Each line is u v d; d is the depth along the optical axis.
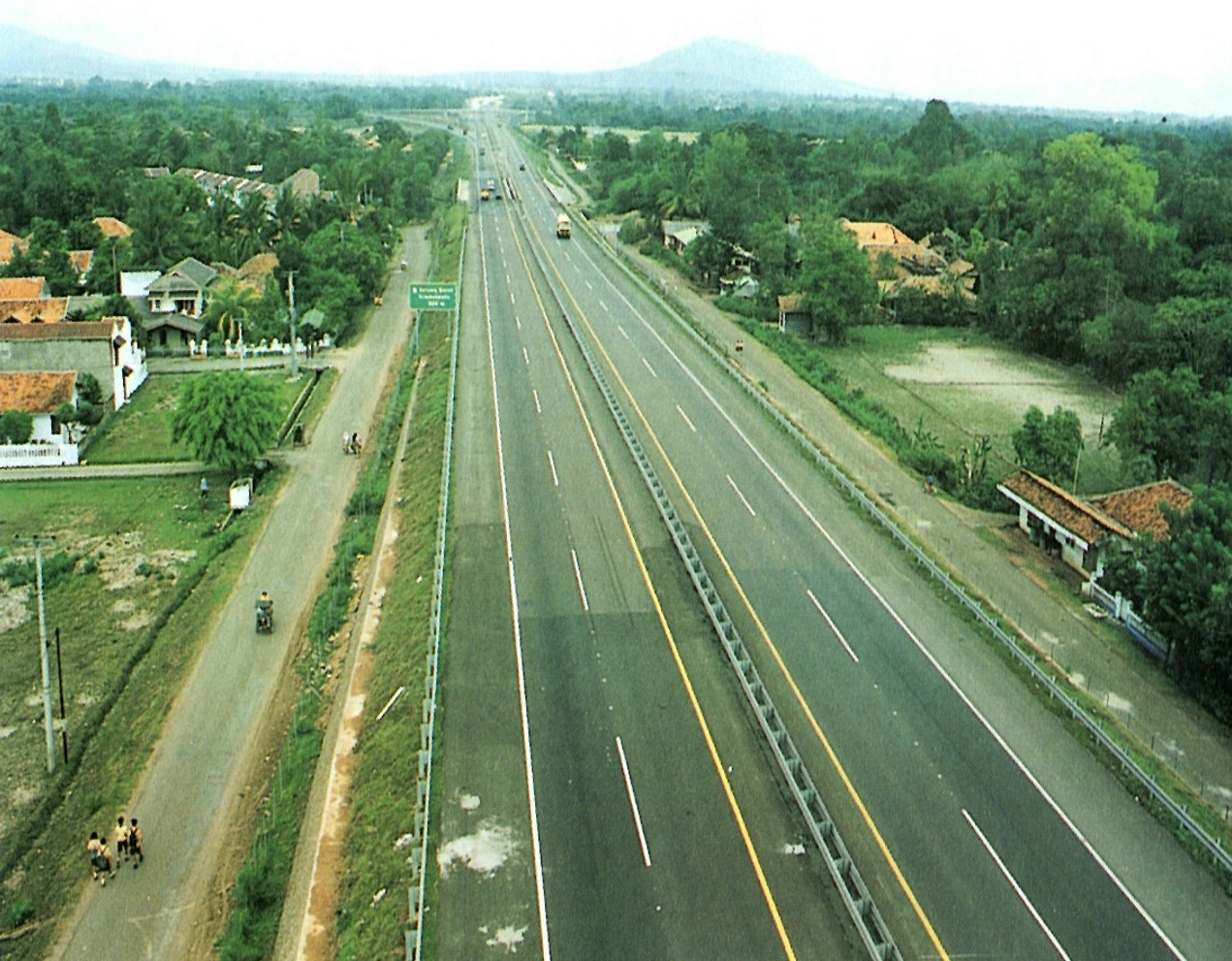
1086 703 37.56
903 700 36.69
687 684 37.19
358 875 29.34
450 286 84.88
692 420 67.12
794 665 38.66
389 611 44.59
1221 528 39.53
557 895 27.22
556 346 84.38
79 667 43.38
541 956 25.22
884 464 62.31
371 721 36.69
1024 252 97.94
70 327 75.50
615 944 25.62
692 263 119.19
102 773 36.66
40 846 33.19
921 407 79.00
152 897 31.08
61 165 141.75
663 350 84.50
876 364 92.19
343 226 117.50
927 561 47.03
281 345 92.69
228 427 61.28
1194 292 93.88
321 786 34.25
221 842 33.31
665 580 45.06
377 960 25.72
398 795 31.61
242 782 36.19
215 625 46.47
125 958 28.86
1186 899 27.92
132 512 59.25
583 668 38.00
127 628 46.59
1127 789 32.41
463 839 29.23
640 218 153.50
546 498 53.69
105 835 33.56
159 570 52.06
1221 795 33.16
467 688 36.62
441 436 63.56
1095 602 46.09
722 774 32.25
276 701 40.81
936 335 104.00
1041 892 27.89
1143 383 63.69
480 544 48.22
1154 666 40.91
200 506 60.12
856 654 39.66
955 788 32.00
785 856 28.80
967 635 41.56
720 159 139.25
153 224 115.06
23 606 48.41
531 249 128.50
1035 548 52.00
